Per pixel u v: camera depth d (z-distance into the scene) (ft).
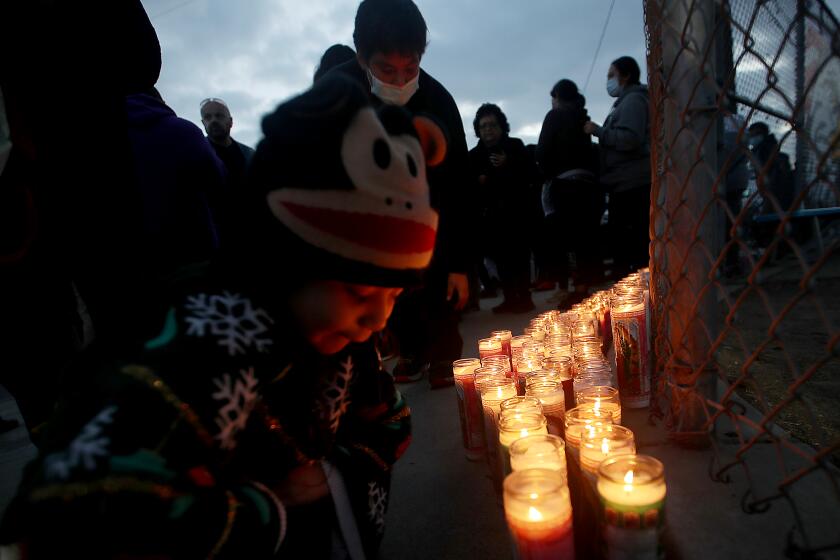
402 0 7.02
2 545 2.21
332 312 2.78
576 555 3.85
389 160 2.72
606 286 20.85
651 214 5.35
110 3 5.53
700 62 4.14
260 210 2.74
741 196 13.64
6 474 7.69
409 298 9.02
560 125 15.49
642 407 6.32
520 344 7.75
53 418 2.60
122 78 5.74
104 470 2.20
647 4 5.09
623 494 3.19
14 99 4.55
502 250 16.12
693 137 4.43
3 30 4.46
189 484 2.54
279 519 2.89
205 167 6.98
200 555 2.45
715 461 4.77
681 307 4.94
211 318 2.71
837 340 3.14
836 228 18.38
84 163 5.15
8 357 4.94
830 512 3.92
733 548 3.68
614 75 15.37
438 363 9.13
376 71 7.17
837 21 2.86
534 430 4.30
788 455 4.77
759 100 3.39
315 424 3.38
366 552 3.76
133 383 2.42
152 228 6.54
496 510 4.90
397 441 4.15
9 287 4.67
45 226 4.86
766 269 18.52
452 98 8.50
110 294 5.33
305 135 2.60
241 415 2.70
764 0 3.25
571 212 15.52
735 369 9.11
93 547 2.19
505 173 15.70
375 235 2.66
